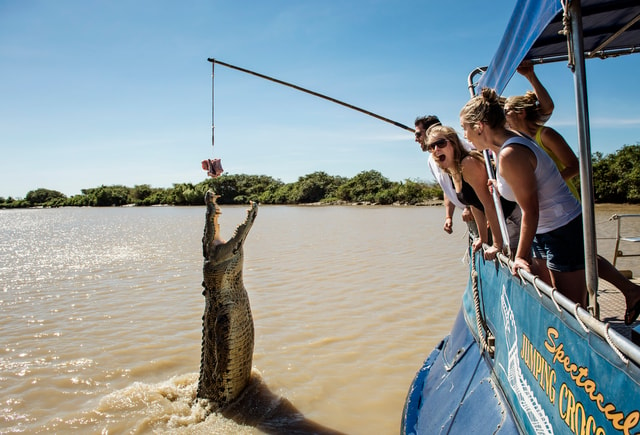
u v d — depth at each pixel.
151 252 17.84
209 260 5.45
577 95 2.23
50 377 6.31
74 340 7.68
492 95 3.28
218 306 5.51
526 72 4.32
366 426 4.97
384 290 10.09
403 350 6.84
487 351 3.64
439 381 4.52
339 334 7.58
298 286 10.80
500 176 3.35
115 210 82.56
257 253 16.02
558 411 2.16
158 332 8.00
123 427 5.07
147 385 6.03
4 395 5.81
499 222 3.75
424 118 5.28
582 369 1.92
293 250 16.45
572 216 3.25
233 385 5.51
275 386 5.93
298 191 78.12
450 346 4.87
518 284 2.84
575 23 2.19
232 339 5.43
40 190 119.94
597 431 1.79
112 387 6.04
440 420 3.85
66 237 26.42
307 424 5.05
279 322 8.27
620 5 3.18
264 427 5.02
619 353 1.62
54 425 5.12
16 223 46.84
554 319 2.22
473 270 4.45
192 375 6.36
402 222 27.86
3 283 12.35
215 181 87.38
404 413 4.55
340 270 12.41
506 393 3.02
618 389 1.64
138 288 11.28
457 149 3.92
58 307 9.70
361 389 5.76
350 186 69.19
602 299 4.55
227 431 4.96
